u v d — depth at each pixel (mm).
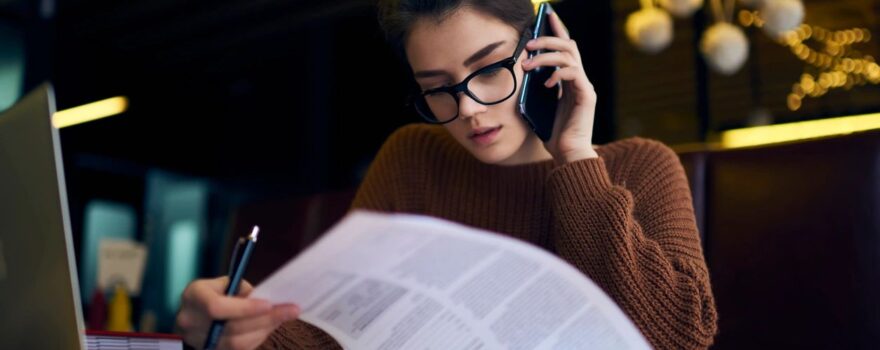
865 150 1196
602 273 977
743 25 3973
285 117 7109
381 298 743
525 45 1080
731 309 1253
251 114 7504
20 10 4910
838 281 1164
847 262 1163
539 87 1114
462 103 1064
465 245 773
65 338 607
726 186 1317
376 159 1529
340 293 761
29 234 641
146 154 7430
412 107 1180
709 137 4113
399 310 729
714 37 2676
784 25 2500
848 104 3787
